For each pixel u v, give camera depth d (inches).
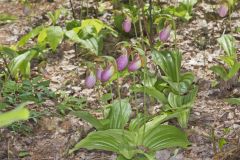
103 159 175.5
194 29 273.3
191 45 258.7
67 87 233.5
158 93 185.9
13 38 296.4
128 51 153.8
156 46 235.9
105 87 228.2
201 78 224.1
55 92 228.5
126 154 149.4
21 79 244.2
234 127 182.9
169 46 257.9
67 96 222.8
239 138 173.5
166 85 207.0
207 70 231.5
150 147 159.6
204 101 206.1
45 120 201.2
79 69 250.2
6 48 220.1
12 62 205.6
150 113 199.8
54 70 252.4
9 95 215.8
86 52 265.4
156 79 207.8
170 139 159.0
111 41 272.1
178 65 200.4
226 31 266.5
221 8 193.2
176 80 199.5
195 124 187.9
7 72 239.1
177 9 266.4
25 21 319.9
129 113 175.5
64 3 337.7
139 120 171.3
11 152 182.7
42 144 186.9
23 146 186.1
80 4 330.3
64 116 204.5
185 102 187.8
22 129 193.3
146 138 160.4
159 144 159.3
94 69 160.4
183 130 183.0
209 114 194.5
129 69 155.0
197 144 174.7
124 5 284.8
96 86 230.7
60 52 270.4
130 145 158.6
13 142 187.6
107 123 173.5
